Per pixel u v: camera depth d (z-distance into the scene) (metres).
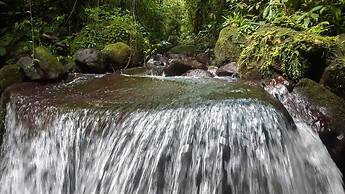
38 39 5.55
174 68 5.21
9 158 3.78
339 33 4.52
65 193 3.25
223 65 5.05
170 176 2.81
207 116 2.95
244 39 4.97
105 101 3.43
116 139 3.02
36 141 3.49
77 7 6.52
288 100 3.70
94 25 6.14
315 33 4.14
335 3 4.49
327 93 3.63
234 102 3.12
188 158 2.81
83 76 4.90
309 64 3.86
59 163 3.30
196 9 8.27
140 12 8.12
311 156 3.16
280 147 2.91
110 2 7.23
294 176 2.93
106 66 5.33
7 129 3.93
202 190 2.77
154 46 7.07
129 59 5.64
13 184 3.67
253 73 4.19
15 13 5.73
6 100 4.12
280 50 3.96
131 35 6.11
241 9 6.30
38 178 3.45
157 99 3.35
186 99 3.28
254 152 2.82
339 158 3.44
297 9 4.87
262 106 3.08
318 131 3.42
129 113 3.12
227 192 2.75
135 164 2.89
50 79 4.48
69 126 3.27
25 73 4.46
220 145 2.82
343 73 3.62
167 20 9.15
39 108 3.60
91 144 3.13
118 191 2.91
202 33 7.62
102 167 3.03
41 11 6.18
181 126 2.91
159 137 2.90
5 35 5.43
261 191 2.79
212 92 3.46
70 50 5.78
